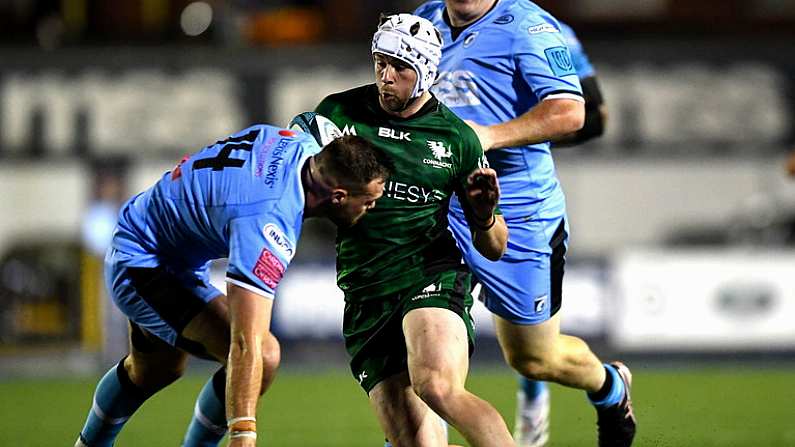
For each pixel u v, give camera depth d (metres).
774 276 53.69
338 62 57.59
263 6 67.38
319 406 39.00
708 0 70.94
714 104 57.88
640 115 57.91
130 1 67.06
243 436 16.52
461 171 19.83
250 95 57.47
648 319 53.56
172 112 57.34
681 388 42.75
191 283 19.73
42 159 57.19
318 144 19.50
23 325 55.41
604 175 59.69
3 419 35.62
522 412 26.58
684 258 53.66
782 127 57.88
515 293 23.23
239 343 16.94
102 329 55.59
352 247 19.88
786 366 52.69
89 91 57.31
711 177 59.16
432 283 19.61
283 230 17.48
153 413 37.31
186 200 18.62
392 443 19.27
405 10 67.25
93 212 57.12
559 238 23.69
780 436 29.84
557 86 22.19
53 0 65.94
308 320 53.75
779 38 57.75
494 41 22.83
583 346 23.86
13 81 57.12
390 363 19.48
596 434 30.67
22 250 57.25
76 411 37.81
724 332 53.59
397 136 19.58
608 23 68.44
